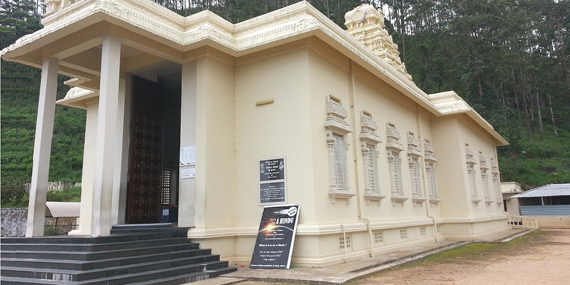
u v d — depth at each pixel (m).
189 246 8.42
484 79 42.59
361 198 10.75
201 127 9.26
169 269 7.27
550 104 49.22
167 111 12.41
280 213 8.98
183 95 9.73
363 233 10.45
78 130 43.00
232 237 9.36
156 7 9.20
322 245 8.65
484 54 44.06
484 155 21.64
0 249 8.21
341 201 9.91
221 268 8.30
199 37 9.09
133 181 10.62
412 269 8.77
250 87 10.15
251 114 10.00
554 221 24.30
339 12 54.09
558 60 52.06
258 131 9.81
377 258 10.05
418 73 48.09
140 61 10.77
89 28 8.55
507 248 12.91
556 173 37.53
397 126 14.24
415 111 16.09
